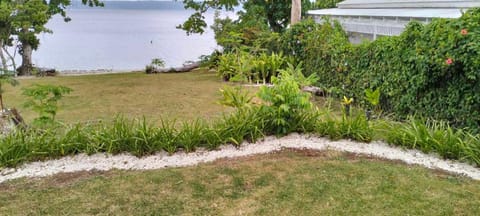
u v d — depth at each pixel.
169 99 7.76
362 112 4.96
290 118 4.41
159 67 16.31
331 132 4.28
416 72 5.16
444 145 3.73
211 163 3.63
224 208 2.75
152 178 3.27
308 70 8.87
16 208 2.75
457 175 3.29
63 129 4.17
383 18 8.93
